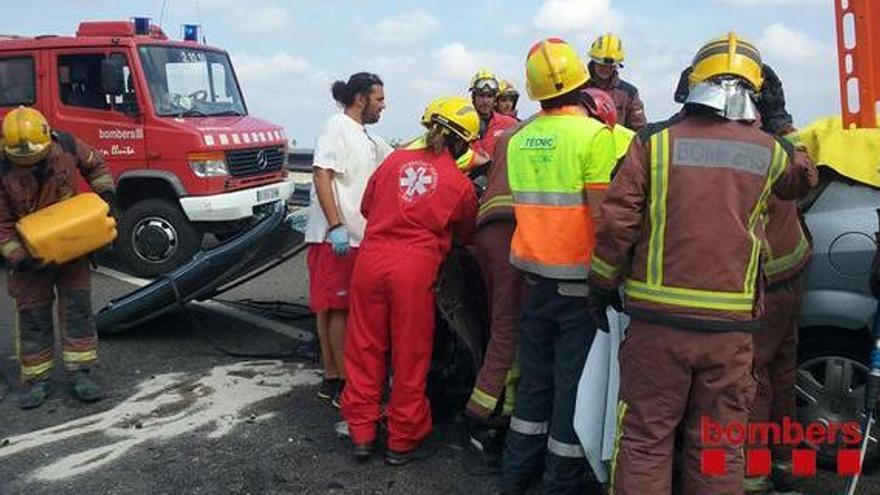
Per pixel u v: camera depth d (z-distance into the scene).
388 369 4.55
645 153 3.10
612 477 3.29
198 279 6.13
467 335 4.32
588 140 3.55
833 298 3.94
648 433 3.18
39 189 5.07
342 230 4.76
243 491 4.02
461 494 3.97
